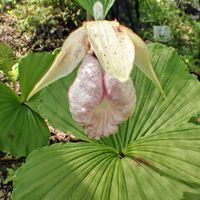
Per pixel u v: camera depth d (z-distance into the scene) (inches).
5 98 17.0
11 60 22.3
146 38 29.0
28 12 29.9
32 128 17.3
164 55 15.9
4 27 28.9
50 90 15.7
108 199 12.6
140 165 13.3
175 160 13.3
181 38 29.3
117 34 9.9
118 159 13.7
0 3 31.1
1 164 19.1
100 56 9.6
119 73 9.3
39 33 28.3
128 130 14.8
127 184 12.8
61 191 12.9
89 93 10.5
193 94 15.1
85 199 12.7
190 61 26.3
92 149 14.1
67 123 15.1
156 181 12.8
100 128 11.0
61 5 29.5
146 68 11.2
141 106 15.1
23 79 16.8
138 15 29.3
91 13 12.6
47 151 14.1
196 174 13.0
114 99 10.5
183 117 14.7
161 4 31.9
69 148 14.2
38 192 13.0
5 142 17.0
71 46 11.1
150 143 14.0
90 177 13.1
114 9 28.6
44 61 16.8
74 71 16.0
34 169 13.6
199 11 32.9
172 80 15.4
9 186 17.9
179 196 12.4
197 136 14.1
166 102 15.1
